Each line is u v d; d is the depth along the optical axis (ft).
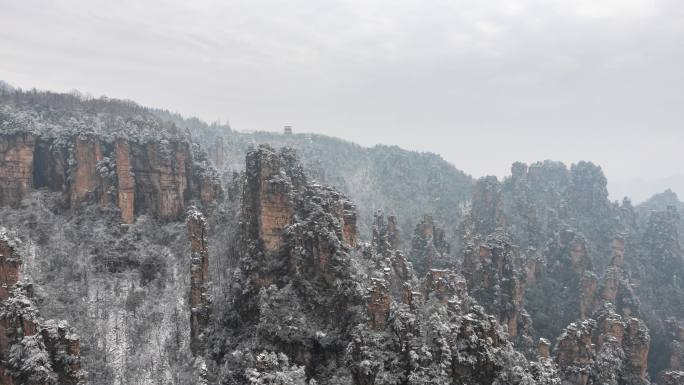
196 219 310.45
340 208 342.23
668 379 336.08
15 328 218.18
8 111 430.61
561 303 556.92
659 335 533.14
